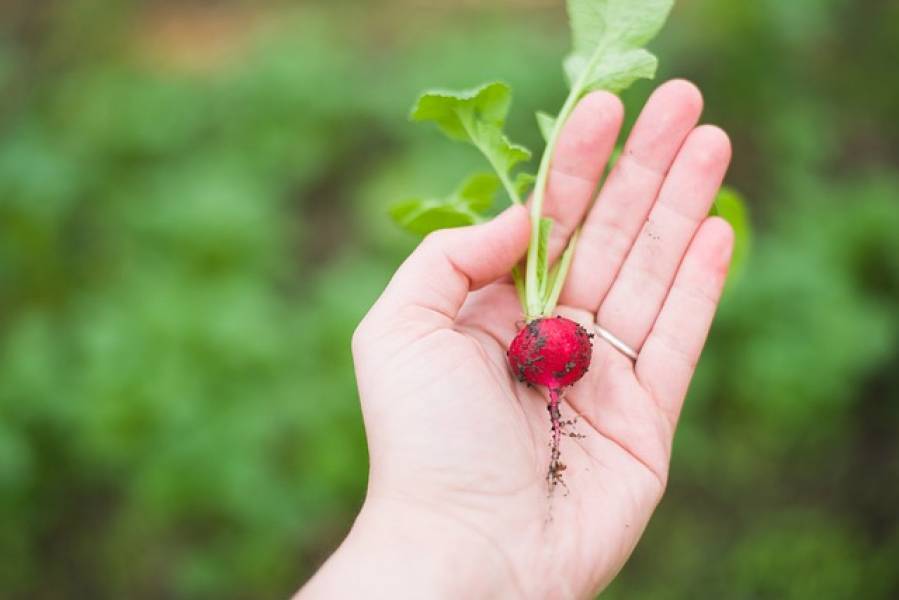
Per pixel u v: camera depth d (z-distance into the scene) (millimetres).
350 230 718
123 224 679
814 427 556
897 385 572
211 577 515
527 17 936
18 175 667
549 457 350
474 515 327
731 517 539
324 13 964
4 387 536
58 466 549
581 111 372
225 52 916
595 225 381
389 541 321
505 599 323
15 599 522
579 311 380
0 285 642
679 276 370
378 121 775
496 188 400
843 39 787
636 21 385
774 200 675
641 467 354
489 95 372
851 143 728
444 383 332
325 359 550
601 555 337
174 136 753
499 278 382
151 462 513
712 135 368
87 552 537
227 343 540
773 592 511
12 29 905
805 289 556
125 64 877
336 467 526
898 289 587
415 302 341
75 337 574
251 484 509
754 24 708
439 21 946
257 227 627
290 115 751
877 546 522
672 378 365
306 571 523
